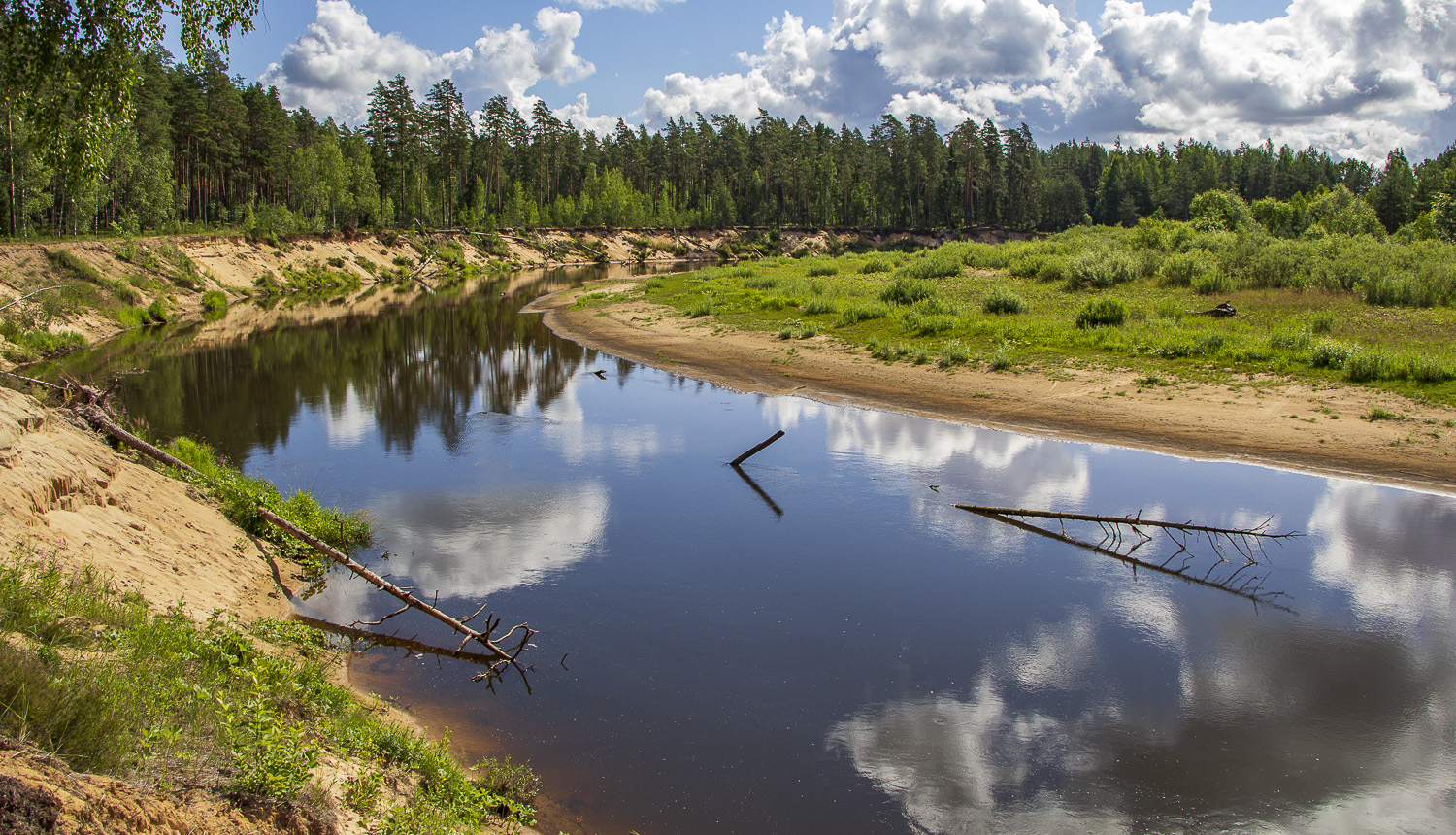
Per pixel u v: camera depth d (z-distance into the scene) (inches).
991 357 1015.6
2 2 365.1
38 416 372.2
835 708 333.7
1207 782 285.9
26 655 187.0
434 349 1347.2
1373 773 289.9
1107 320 1146.0
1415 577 450.6
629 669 365.1
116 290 1555.1
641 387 1028.5
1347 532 513.7
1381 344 923.4
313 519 514.6
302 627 369.7
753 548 507.8
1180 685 350.3
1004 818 267.9
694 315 1556.3
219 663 266.7
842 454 713.0
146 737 181.6
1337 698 337.1
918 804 274.4
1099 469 653.3
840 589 448.5
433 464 693.3
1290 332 970.7
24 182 1674.5
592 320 1621.6
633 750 304.5
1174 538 516.7
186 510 433.4
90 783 149.8
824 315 1432.1
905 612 421.4
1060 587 450.9
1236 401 783.7
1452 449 628.4
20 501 305.0
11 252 1425.9
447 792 250.5
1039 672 361.4
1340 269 1419.8
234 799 176.2
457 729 316.5
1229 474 631.8
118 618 266.7
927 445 738.8
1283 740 309.1
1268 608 421.1
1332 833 260.1
